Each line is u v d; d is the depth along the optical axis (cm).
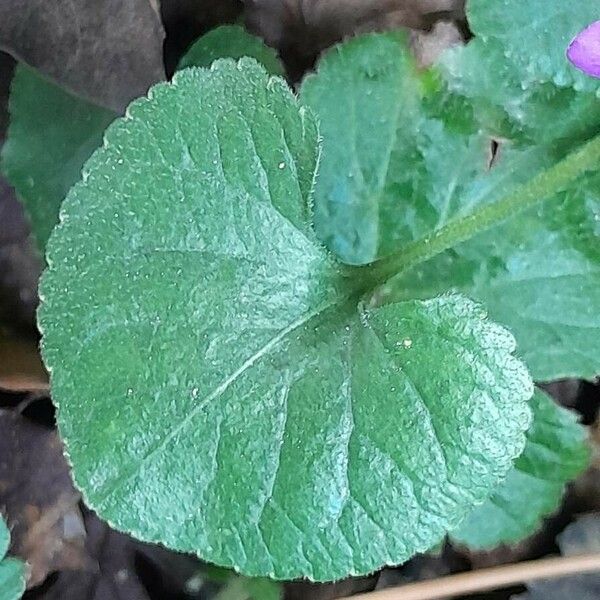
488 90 12
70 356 9
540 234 12
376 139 12
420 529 9
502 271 12
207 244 9
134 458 9
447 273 12
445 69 12
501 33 12
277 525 9
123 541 13
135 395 9
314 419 10
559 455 12
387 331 10
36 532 12
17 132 12
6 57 12
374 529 9
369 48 12
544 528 13
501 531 12
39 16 11
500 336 10
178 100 9
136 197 9
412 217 12
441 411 10
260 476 9
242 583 12
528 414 9
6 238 12
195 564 12
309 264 10
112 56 12
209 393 9
